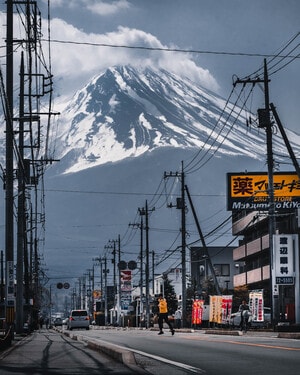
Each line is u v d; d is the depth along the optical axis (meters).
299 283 54.22
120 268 127.50
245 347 25.64
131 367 16.95
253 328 59.66
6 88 39.09
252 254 102.19
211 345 27.91
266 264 100.12
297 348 24.42
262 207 92.75
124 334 51.72
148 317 98.94
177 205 82.38
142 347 27.00
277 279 54.22
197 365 17.88
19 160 46.03
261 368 16.70
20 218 52.28
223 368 16.91
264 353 21.88
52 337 47.66
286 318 64.50
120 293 126.62
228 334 47.81
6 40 38.06
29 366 18.00
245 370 16.28
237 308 81.56
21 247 52.12
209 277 132.50
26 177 64.12
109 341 34.03
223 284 139.00
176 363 18.52
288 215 90.12
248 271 105.62
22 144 51.78
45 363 19.06
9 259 40.84
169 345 28.55
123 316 127.50
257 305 59.28
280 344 27.78
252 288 108.19
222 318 64.62
